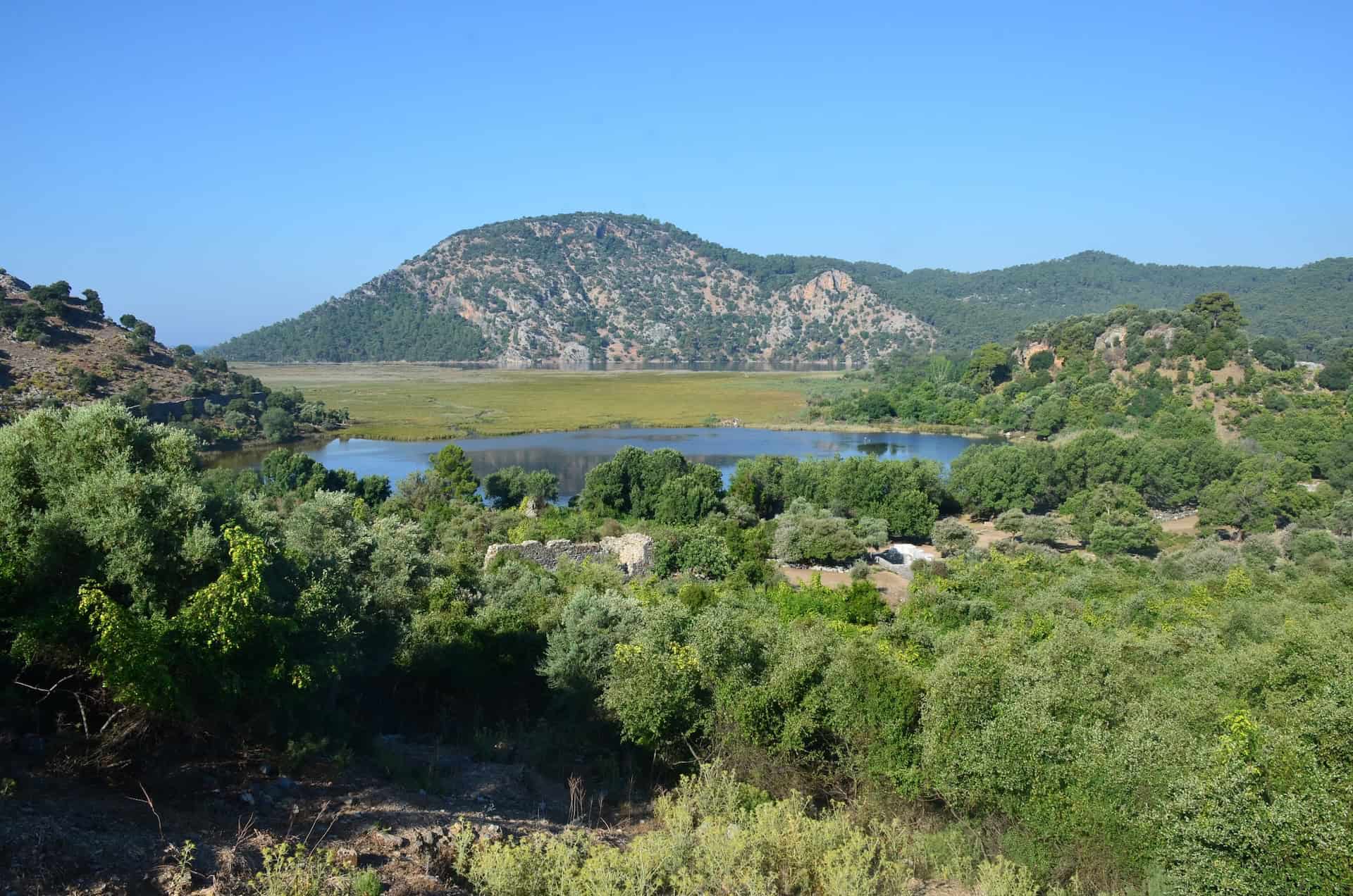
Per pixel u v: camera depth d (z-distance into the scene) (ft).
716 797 59.98
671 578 187.73
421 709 87.56
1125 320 564.71
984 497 307.99
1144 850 51.44
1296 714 59.26
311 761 58.44
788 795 65.46
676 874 46.80
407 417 572.10
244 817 47.29
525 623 105.91
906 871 52.60
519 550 179.22
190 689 52.44
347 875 42.04
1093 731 57.93
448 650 92.07
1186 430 397.39
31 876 35.68
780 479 306.14
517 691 94.73
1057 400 495.82
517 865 43.68
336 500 95.30
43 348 431.02
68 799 43.96
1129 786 53.57
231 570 53.26
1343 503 270.46
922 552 255.09
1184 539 276.62
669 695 70.90
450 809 56.18
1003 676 65.31
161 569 54.19
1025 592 165.78
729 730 69.41
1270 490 294.05
